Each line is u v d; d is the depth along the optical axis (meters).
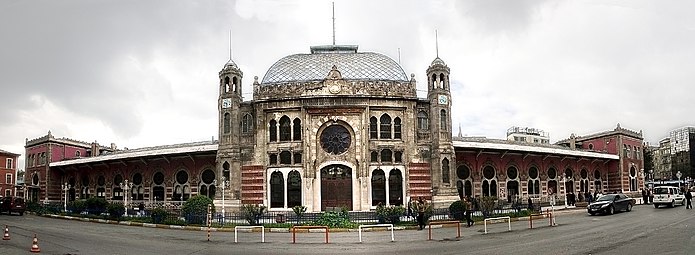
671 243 22.86
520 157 60.31
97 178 65.94
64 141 72.81
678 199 50.94
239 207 47.19
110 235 32.53
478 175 57.12
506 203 50.47
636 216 39.91
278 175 47.56
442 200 47.50
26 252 23.72
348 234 32.69
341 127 47.44
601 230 29.94
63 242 28.08
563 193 63.69
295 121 47.78
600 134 74.94
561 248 22.55
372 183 47.09
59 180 71.19
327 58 51.50
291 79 49.81
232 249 25.27
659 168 133.88
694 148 121.75
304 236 31.78
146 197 59.69
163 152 55.94
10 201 54.25
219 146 49.16
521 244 24.50
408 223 36.72
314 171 46.69
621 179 71.56
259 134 48.00
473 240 27.14
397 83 49.28
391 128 48.00
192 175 56.78
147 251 24.45
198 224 38.31
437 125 48.94
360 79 48.84
